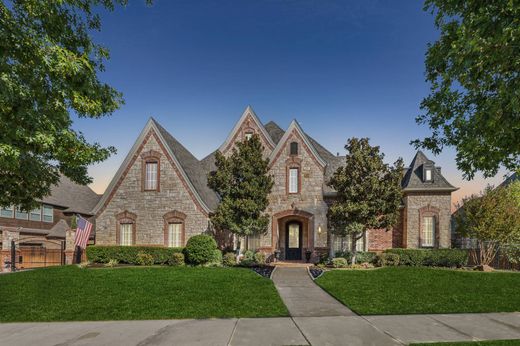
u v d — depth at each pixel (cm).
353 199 1934
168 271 1719
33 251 2566
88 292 1309
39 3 764
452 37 791
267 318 989
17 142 771
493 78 643
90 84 870
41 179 1054
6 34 686
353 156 1962
